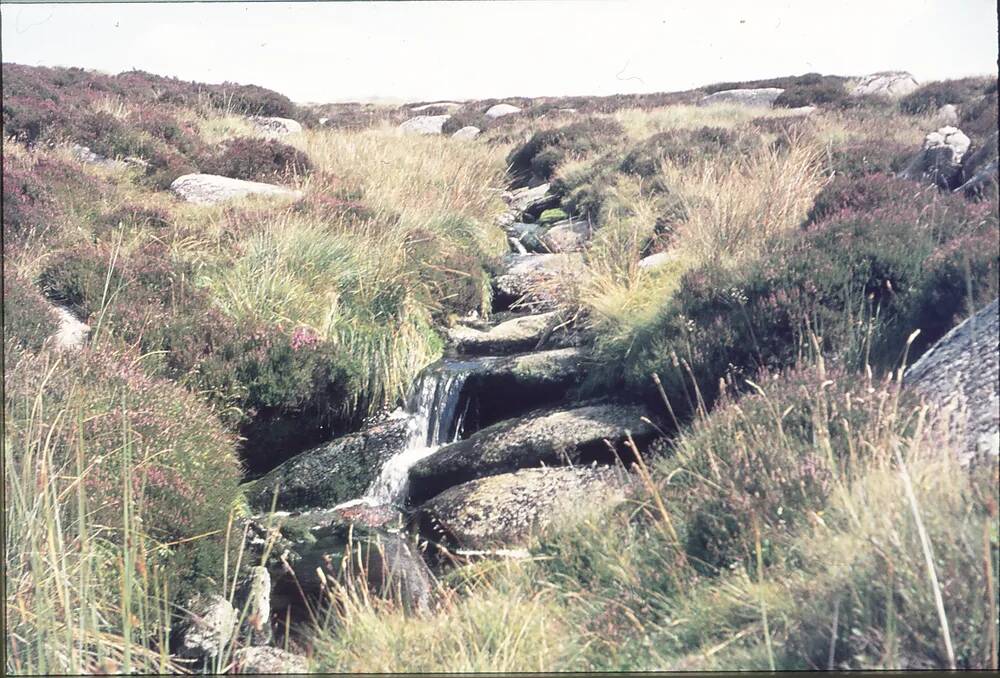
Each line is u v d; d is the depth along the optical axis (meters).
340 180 10.88
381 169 11.66
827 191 6.32
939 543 2.96
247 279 7.19
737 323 5.35
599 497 4.66
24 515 3.64
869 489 3.30
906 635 2.83
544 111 18.89
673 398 5.40
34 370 4.65
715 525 3.74
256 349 6.35
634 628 3.54
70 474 4.05
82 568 3.53
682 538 3.89
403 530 5.56
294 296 7.15
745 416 4.23
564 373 6.41
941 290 4.75
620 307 6.57
